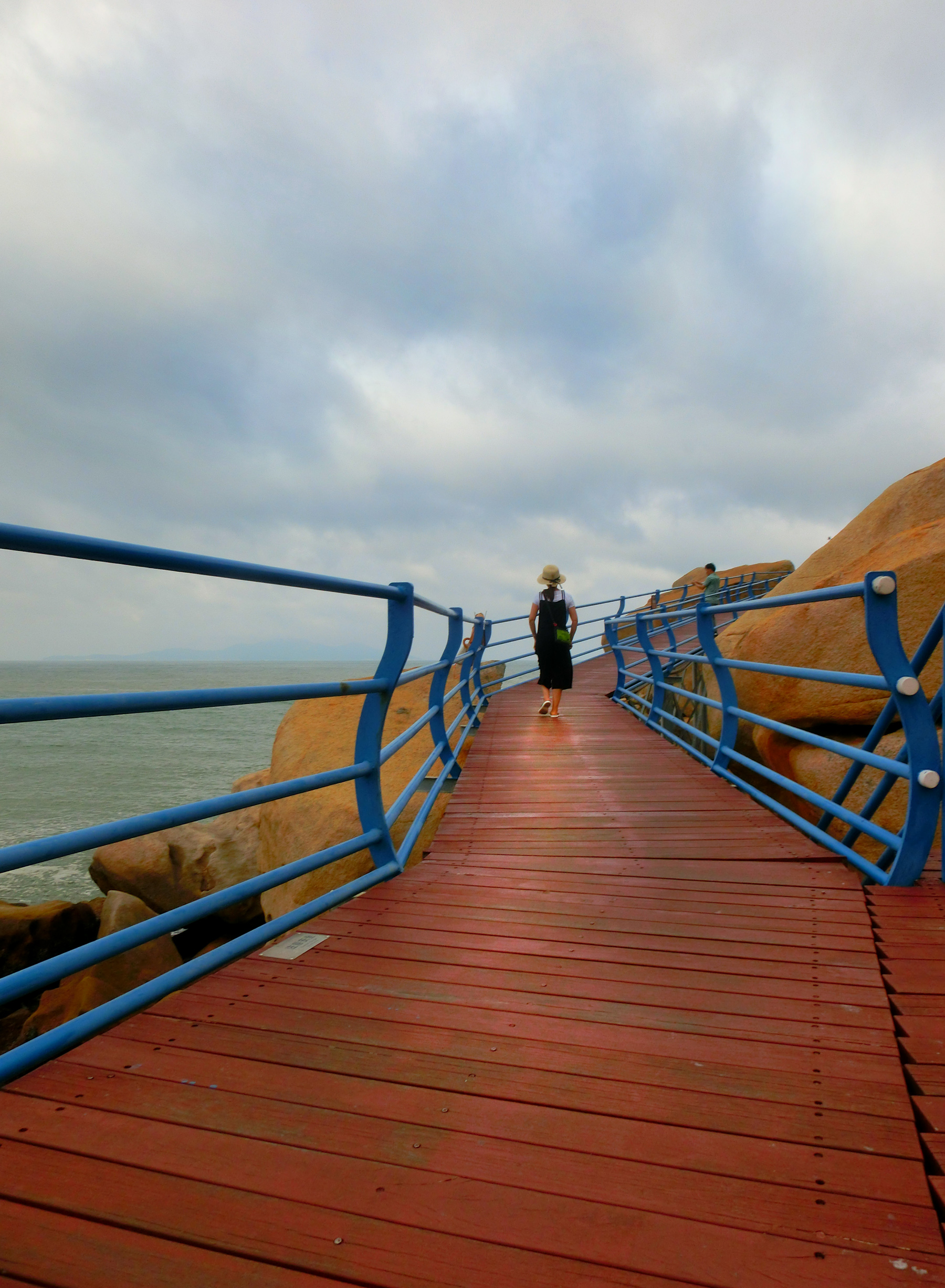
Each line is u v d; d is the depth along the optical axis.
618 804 5.13
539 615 9.34
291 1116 1.68
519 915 3.04
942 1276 1.24
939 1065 1.89
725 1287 1.22
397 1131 1.63
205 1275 1.25
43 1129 1.62
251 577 2.32
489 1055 1.95
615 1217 1.38
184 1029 2.08
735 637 9.26
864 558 6.73
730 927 2.87
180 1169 1.50
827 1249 1.30
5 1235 1.33
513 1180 1.47
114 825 1.81
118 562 1.88
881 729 3.80
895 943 2.67
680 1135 1.62
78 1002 7.41
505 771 6.36
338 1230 1.34
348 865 5.99
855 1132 1.62
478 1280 1.24
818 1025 2.10
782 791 6.73
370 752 3.40
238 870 9.59
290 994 2.31
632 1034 2.06
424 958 2.60
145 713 1.88
